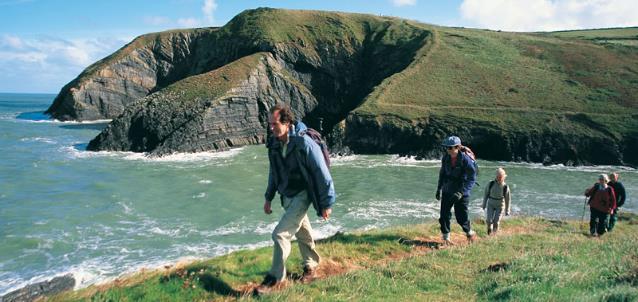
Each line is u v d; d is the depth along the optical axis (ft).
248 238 66.44
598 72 224.33
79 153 165.99
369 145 181.68
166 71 338.95
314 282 21.93
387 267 25.59
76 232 68.54
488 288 22.25
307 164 19.70
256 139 216.95
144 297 20.24
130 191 98.78
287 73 262.88
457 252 30.63
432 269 26.09
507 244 34.76
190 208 83.97
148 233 68.59
